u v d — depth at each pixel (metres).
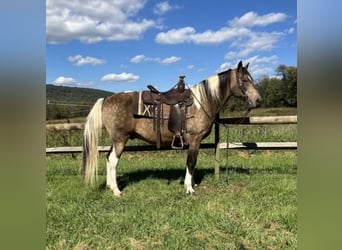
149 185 5.95
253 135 9.95
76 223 4.12
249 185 5.79
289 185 5.62
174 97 5.33
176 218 4.25
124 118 5.27
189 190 5.44
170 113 5.29
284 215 4.20
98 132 5.31
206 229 3.93
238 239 3.66
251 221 4.14
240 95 5.59
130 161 8.37
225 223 4.06
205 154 9.25
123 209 4.66
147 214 4.43
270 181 5.98
